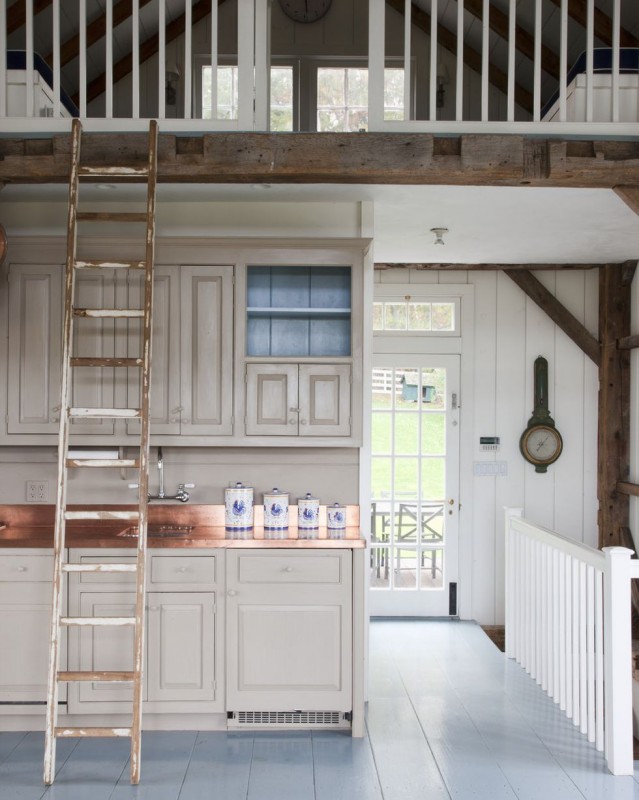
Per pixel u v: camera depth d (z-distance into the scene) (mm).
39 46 5586
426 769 3566
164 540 3906
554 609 4418
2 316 4203
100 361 3709
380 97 3861
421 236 5312
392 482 6656
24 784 3393
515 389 6617
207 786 3383
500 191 4160
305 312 4297
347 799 3275
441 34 6238
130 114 6148
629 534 6289
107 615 3871
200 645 3896
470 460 6613
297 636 3908
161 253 4215
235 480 4547
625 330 6340
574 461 6605
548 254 5961
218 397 4238
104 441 4223
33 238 4156
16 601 3881
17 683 3889
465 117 6238
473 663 5199
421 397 6656
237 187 4156
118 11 5422
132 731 3428
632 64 4270
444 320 6652
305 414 4238
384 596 6609
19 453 4520
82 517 3580
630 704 3549
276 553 3908
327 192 4242
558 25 5477
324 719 3984
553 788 3395
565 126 3854
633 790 3379
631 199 3879
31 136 3891
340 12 6188
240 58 3885
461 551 6594
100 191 4230
